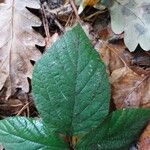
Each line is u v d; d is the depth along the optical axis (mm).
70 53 191
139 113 197
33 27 229
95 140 194
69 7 229
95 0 222
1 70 221
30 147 194
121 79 214
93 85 192
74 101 193
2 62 221
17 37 224
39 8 227
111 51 219
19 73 221
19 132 196
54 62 192
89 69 192
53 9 230
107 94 193
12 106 222
